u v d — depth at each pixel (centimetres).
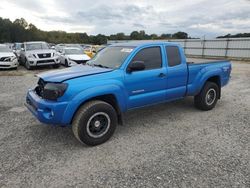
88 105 371
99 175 303
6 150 368
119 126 478
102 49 529
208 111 581
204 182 287
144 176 300
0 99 671
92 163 333
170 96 496
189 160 339
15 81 967
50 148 378
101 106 380
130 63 423
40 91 403
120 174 305
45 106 357
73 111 360
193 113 562
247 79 1117
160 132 446
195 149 375
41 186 280
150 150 372
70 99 355
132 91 426
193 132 446
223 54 3170
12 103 630
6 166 321
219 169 316
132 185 281
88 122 372
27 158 344
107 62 452
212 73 564
